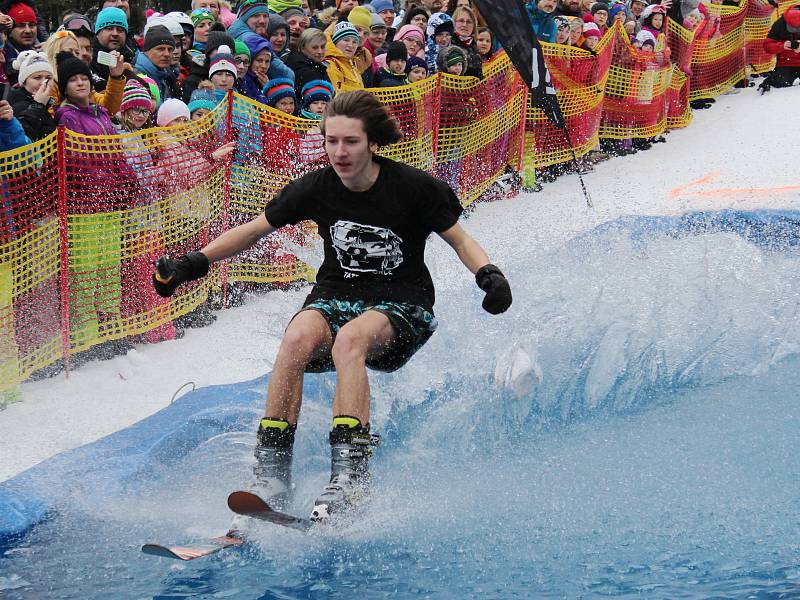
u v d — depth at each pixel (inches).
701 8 844.0
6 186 307.9
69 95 359.3
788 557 203.5
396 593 195.2
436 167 517.3
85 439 282.2
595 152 676.1
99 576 207.3
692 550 209.3
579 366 307.4
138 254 359.6
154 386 327.0
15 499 236.1
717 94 887.1
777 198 532.1
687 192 574.2
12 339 310.7
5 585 203.6
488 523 225.8
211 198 392.5
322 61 493.7
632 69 690.8
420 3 600.1
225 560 211.3
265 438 218.5
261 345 367.6
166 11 762.2
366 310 227.9
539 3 624.7
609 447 272.4
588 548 212.4
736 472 251.1
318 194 227.5
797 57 887.7
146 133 360.2
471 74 547.2
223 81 438.6
